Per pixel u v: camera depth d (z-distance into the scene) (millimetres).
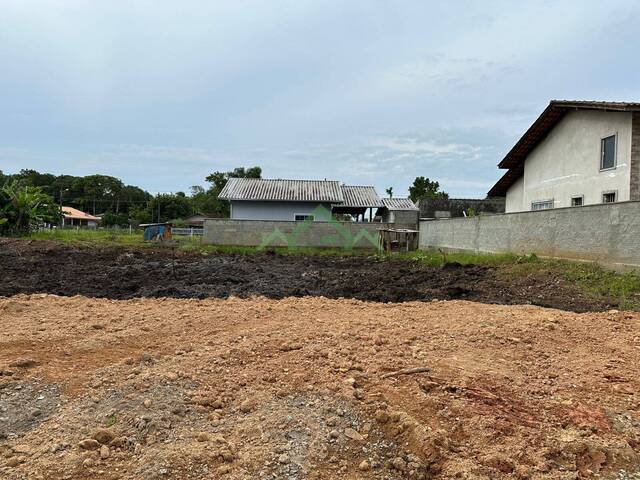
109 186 80062
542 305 8141
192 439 3109
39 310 6781
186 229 36469
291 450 3018
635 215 10016
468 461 2938
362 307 7441
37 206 24562
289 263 15625
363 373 4129
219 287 10000
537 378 4242
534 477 2836
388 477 2836
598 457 3055
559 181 17844
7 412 3463
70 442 3045
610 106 14180
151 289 9609
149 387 3814
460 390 3793
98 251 17375
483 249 16734
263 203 27078
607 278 9789
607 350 5066
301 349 4793
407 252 20062
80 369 4258
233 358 4527
